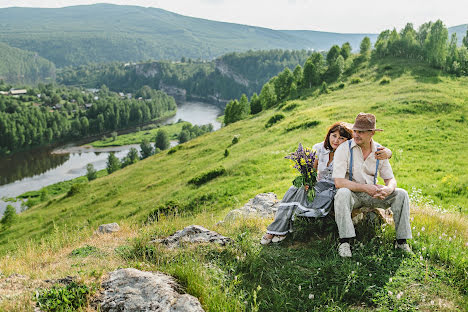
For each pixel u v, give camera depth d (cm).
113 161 10081
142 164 5256
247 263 427
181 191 2925
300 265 421
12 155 13700
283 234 487
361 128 437
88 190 4619
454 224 591
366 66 7481
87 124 17288
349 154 458
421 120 3125
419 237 493
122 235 766
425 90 4491
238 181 2614
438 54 6188
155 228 692
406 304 332
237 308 327
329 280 380
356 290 360
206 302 338
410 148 2412
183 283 377
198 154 4719
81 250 636
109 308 330
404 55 7719
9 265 620
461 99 3728
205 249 473
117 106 19862
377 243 456
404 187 1658
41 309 332
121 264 478
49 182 10075
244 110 8612
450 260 406
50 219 3738
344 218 431
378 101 4138
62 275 446
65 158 13150
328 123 3684
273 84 8725
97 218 3180
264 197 885
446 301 333
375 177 462
